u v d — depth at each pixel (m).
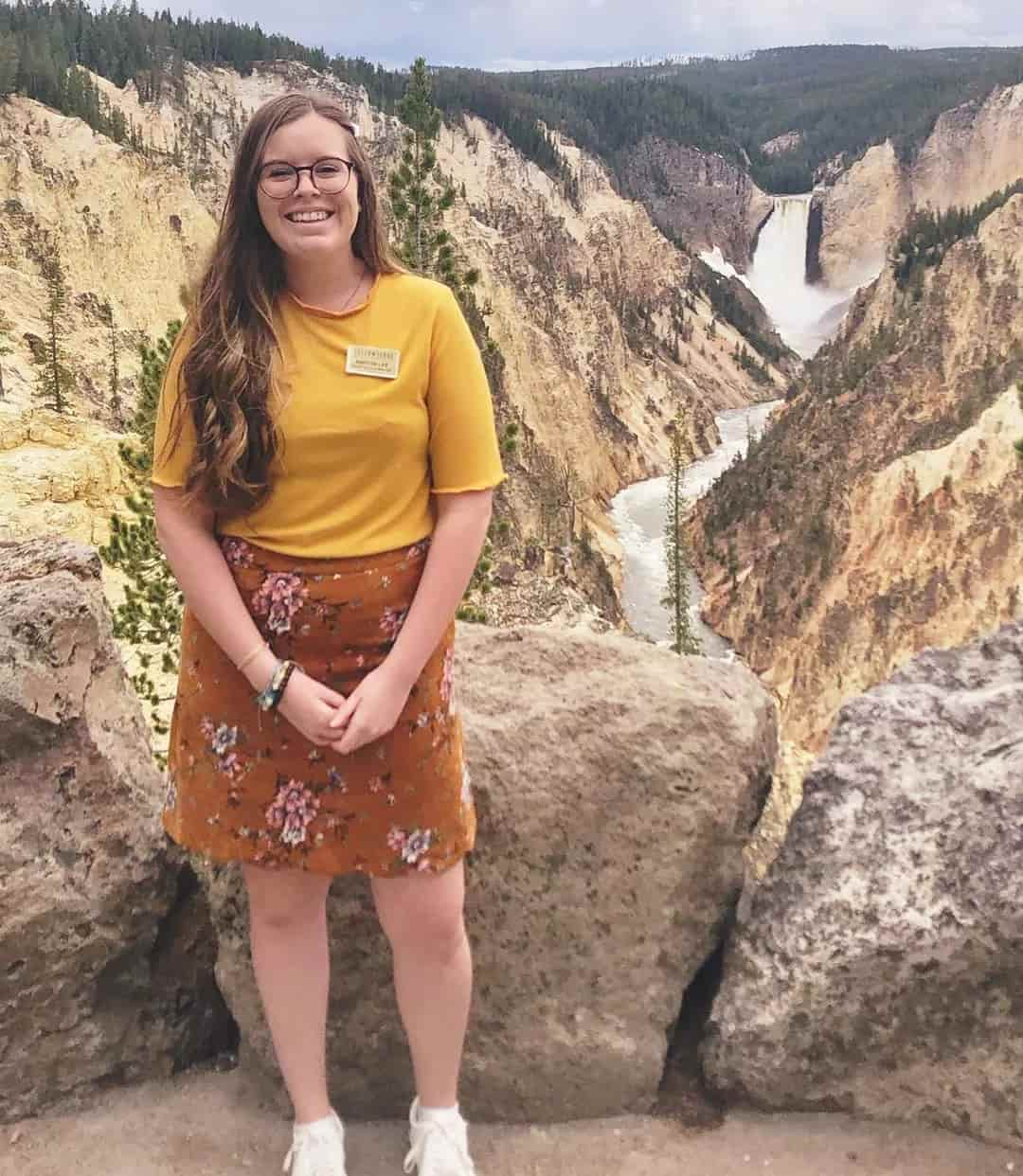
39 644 3.23
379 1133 3.33
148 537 14.33
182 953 3.48
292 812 2.70
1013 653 3.62
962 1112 3.07
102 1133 3.24
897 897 3.04
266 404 2.48
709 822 3.29
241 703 2.68
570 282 113.31
